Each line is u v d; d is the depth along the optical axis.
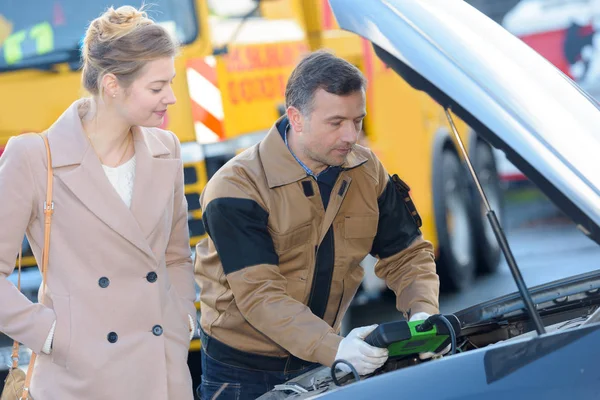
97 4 6.86
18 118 6.72
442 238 8.42
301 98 3.46
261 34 7.27
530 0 12.70
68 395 3.36
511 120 2.56
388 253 3.95
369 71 8.00
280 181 3.59
